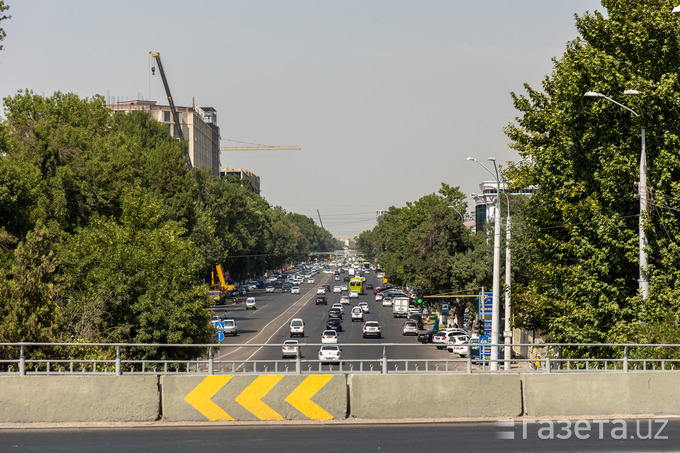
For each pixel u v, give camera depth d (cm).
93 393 2944
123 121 16175
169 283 7138
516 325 5825
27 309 4969
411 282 17788
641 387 3152
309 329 14262
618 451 2552
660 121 4591
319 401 3003
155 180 14512
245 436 2736
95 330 6425
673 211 4519
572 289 4959
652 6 4803
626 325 4534
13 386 2928
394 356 10300
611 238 4675
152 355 6794
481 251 12350
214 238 17738
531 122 5819
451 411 3045
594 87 4719
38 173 8619
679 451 2558
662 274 4488
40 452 2478
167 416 2956
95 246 7069
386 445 2602
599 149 4809
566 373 3145
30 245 5231
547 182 5322
